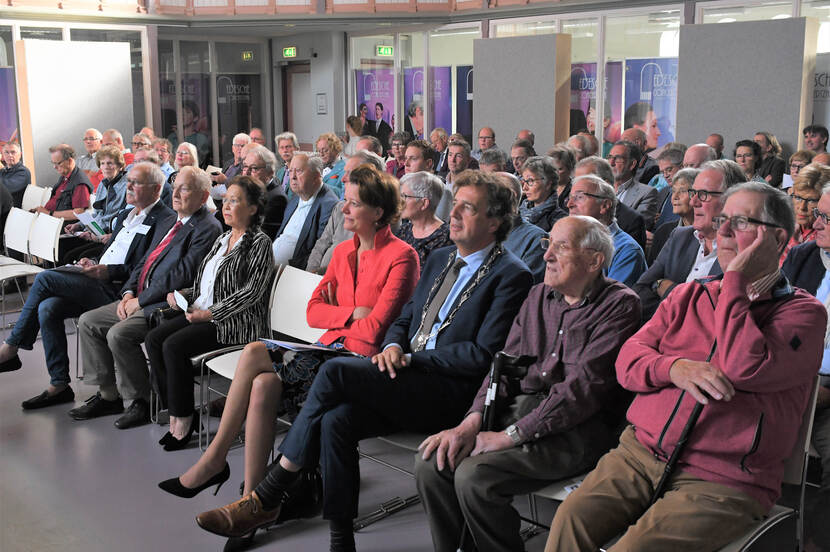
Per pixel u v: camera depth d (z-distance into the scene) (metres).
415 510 3.15
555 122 9.80
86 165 8.84
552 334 2.59
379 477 3.45
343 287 3.42
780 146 7.45
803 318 2.12
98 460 3.66
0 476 3.49
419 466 2.52
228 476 3.12
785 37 7.91
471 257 2.93
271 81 14.03
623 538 2.06
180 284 4.17
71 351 5.37
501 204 2.87
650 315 3.52
